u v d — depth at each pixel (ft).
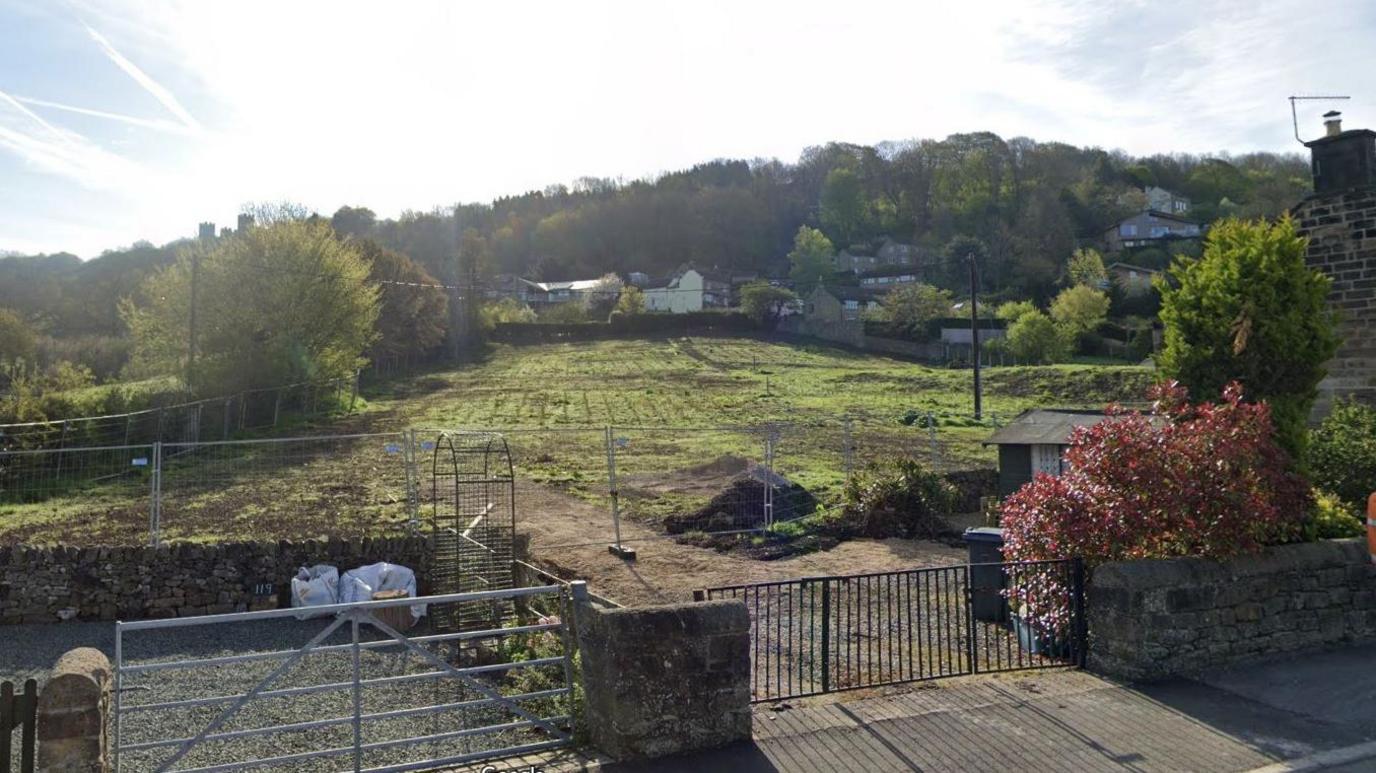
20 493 63.87
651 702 20.07
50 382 97.35
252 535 50.65
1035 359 215.92
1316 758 20.49
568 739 21.27
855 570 48.98
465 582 44.09
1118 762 20.16
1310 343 34.68
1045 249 317.63
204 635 40.83
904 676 28.55
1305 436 34.42
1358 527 31.68
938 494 64.90
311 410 123.85
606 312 344.08
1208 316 35.60
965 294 307.78
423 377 195.31
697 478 81.41
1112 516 27.76
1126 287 270.67
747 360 224.74
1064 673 26.99
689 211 469.16
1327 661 27.73
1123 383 160.97
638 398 159.94
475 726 28.09
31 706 16.85
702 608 20.88
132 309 122.11
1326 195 44.09
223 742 27.37
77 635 41.16
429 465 83.61
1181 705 23.89
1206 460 28.12
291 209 135.85
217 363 110.42
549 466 87.76
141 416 84.43
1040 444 61.72
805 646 33.55
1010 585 32.89
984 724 22.40
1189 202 367.86
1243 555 27.81
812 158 481.87
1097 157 409.90
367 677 34.14
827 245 360.89
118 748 17.85
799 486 67.67
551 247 476.54
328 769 24.99
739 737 20.98
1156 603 26.27
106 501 62.85
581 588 21.77
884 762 19.94
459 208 532.32
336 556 46.73
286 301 118.21
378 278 192.13
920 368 208.85
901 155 437.99
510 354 243.40
